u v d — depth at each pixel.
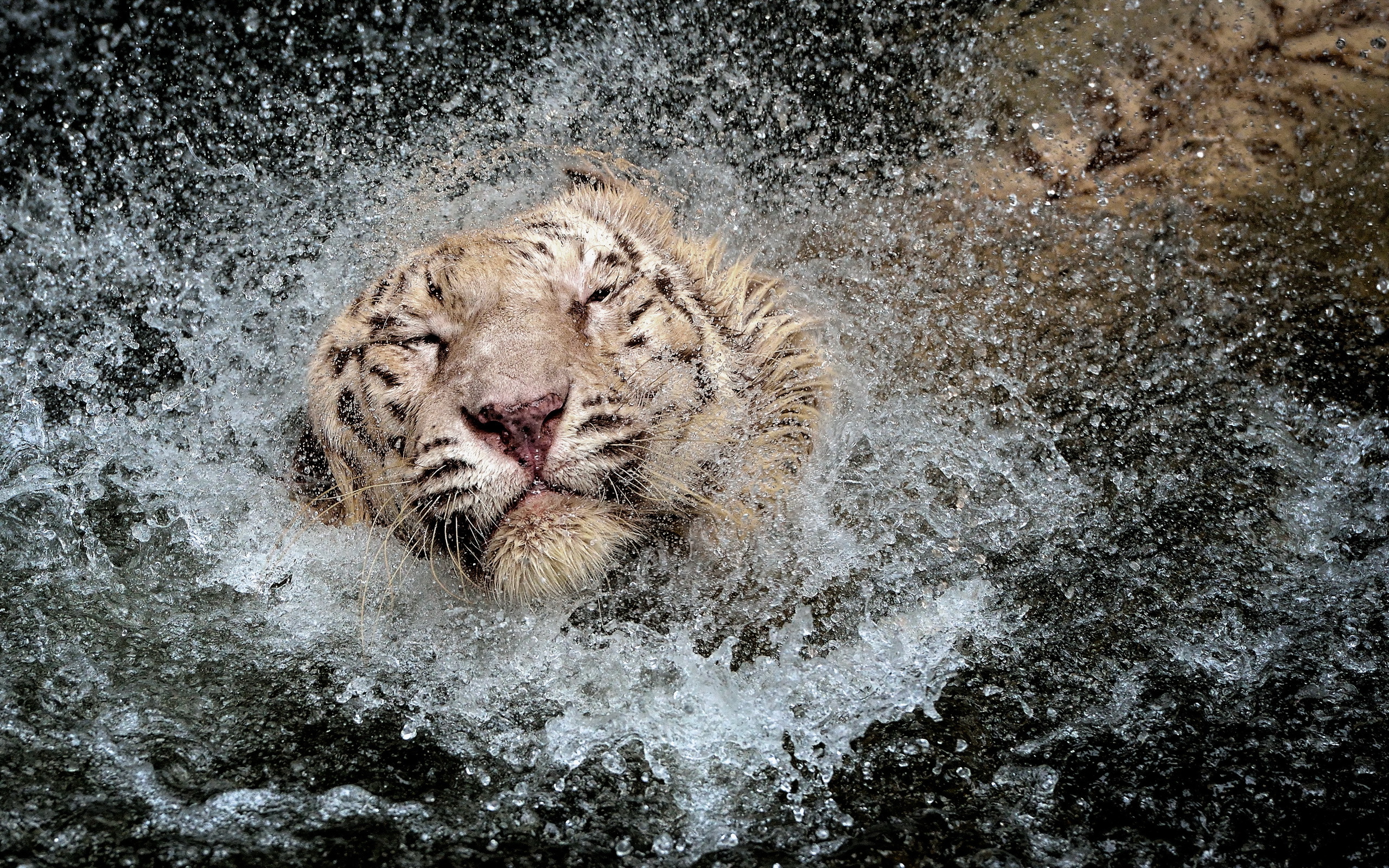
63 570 8.66
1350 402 8.84
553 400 7.46
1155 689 7.08
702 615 8.15
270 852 6.15
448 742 7.12
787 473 8.84
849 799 6.55
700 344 8.75
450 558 8.16
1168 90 10.69
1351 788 6.32
